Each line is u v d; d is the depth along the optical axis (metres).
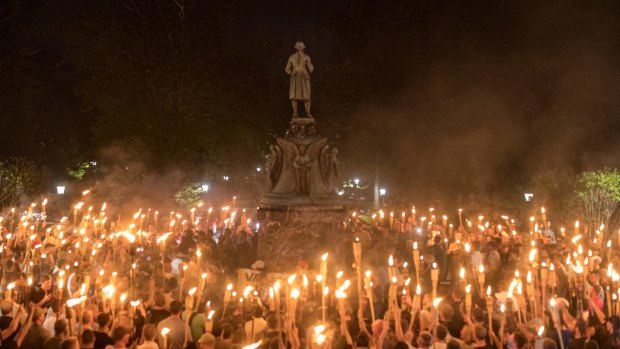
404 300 11.83
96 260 15.88
